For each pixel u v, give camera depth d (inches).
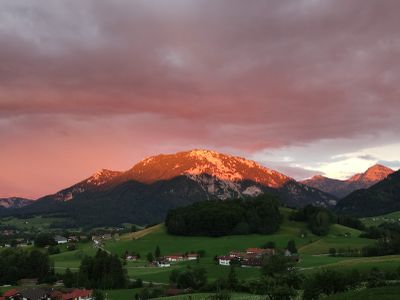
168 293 7332.7
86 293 7726.4
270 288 5959.6
